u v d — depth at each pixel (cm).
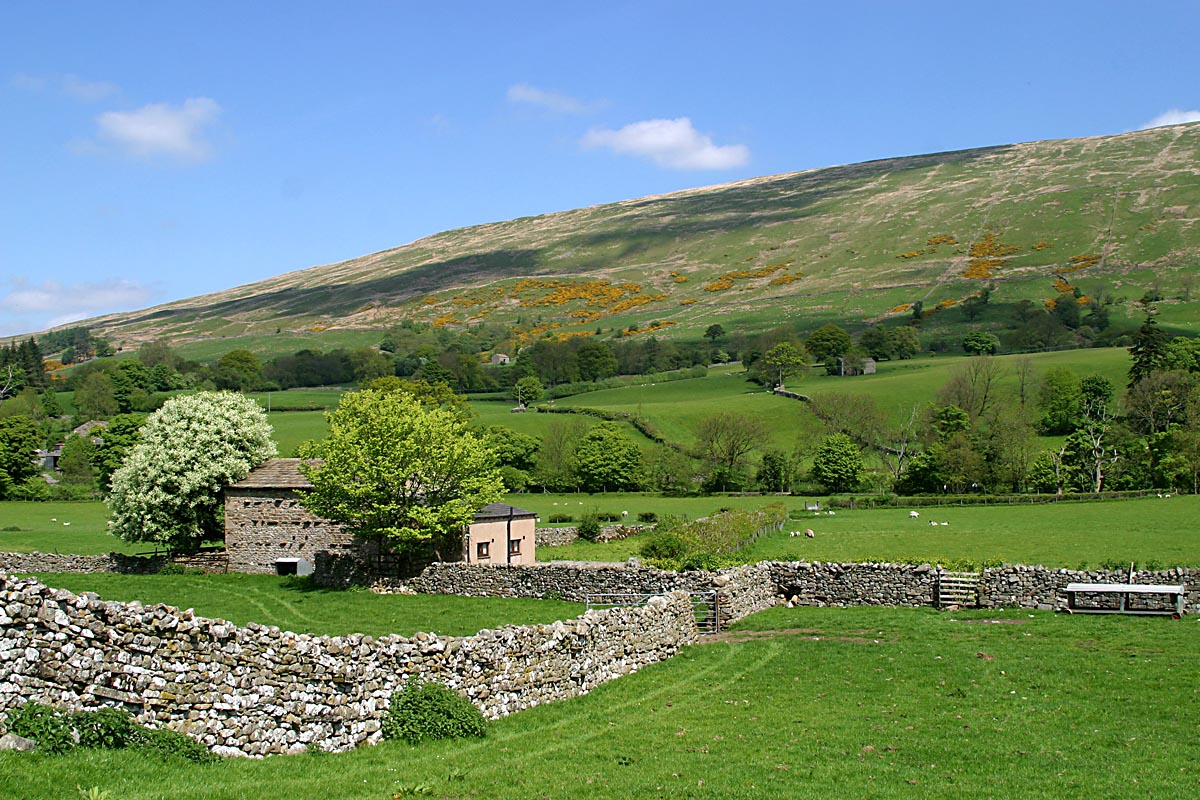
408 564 5347
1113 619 3453
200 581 5725
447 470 5522
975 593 3841
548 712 2405
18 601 1683
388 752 1989
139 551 7012
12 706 1647
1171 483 9744
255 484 6209
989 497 9369
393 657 2159
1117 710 2372
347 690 2041
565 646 2611
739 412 14075
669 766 1981
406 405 5794
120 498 6569
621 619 2916
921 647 3141
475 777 1866
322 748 1953
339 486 5375
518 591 4838
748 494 11269
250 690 1892
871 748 2120
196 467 6406
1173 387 12144
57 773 1559
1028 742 2144
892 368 18888
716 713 2439
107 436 11775
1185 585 3650
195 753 1764
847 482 11250
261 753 1866
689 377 19975
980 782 1881
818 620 3719
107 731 1697
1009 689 2612
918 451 12412
